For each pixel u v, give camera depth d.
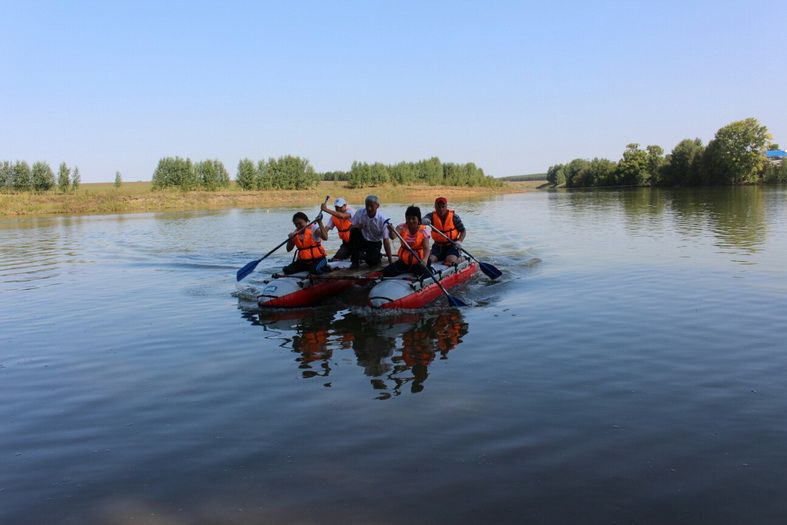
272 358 6.58
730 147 62.91
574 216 26.14
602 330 7.24
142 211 40.00
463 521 3.37
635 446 4.22
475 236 18.59
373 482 3.82
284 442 4.45
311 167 64.12
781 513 3.38
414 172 77.44
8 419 5.05
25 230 24.78
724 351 6.29
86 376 6.11
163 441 4.54
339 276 9.67
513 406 5.00
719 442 4.25
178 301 9.70
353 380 5.79
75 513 3.58
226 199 49.56
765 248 13.41
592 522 3.34
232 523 3.42
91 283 11.54
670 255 12.96
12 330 8.01
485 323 7.80
